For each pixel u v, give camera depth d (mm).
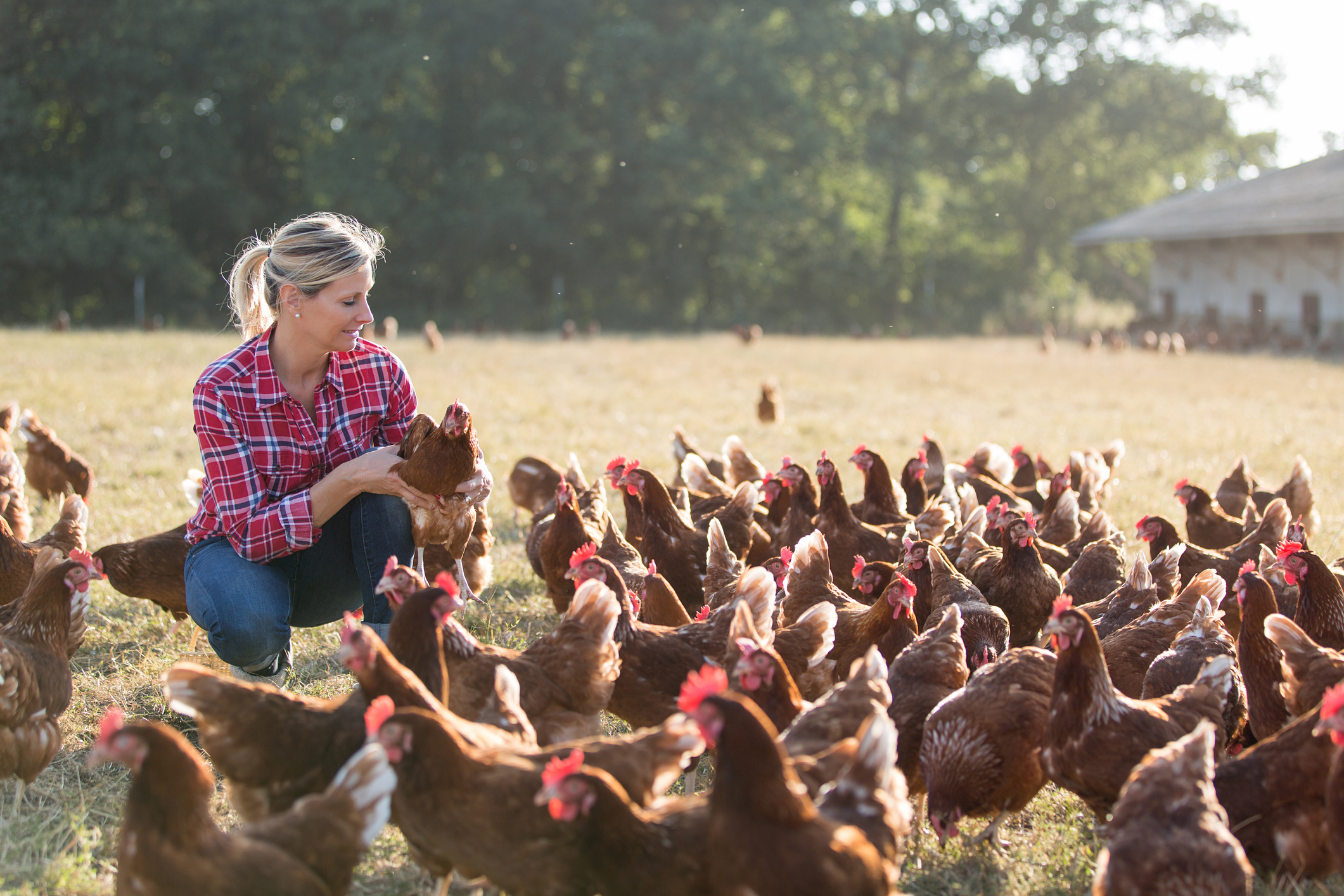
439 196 49219
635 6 50875
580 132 49562
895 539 7523
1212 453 14500
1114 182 64188
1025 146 61844
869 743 3564
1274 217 38375
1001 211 61562
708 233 54844
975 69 61719
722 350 34469
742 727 3260
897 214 60344
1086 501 9242
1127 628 5652
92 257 42469
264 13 45000
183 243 48594
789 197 50812
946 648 4988
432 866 3895
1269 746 4199
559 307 50938
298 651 6328
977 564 6879
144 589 6207
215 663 6016
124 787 4738
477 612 7160
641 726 5195
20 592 6125
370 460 4992
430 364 25328
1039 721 4516
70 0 43625
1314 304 39906
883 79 55906
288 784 3934
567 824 3520
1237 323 43062
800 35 51625
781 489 8844
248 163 49531
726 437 14938
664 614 5840
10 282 43719
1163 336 39875
